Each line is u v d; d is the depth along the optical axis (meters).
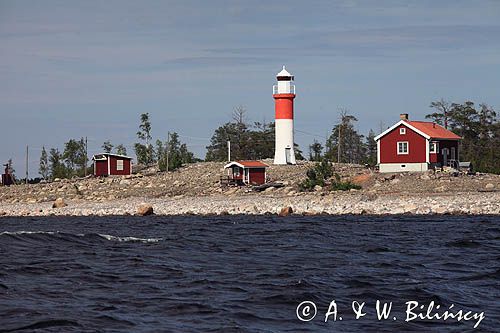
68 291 77.12
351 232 139.38
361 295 75.31
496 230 137.50
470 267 93.06
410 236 130.25
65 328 61.69
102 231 152.50
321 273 88.75
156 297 74.25
